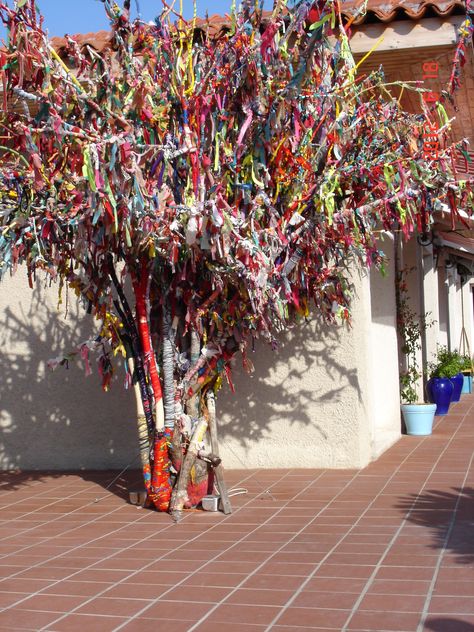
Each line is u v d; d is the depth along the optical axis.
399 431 11.16
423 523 6.55
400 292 12.41
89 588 5.32
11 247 6.68
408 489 7.86
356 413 8.91
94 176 5.66
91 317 9.75
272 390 9.17
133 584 5.37
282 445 9.14
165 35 6.80
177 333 7.89
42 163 6.45
